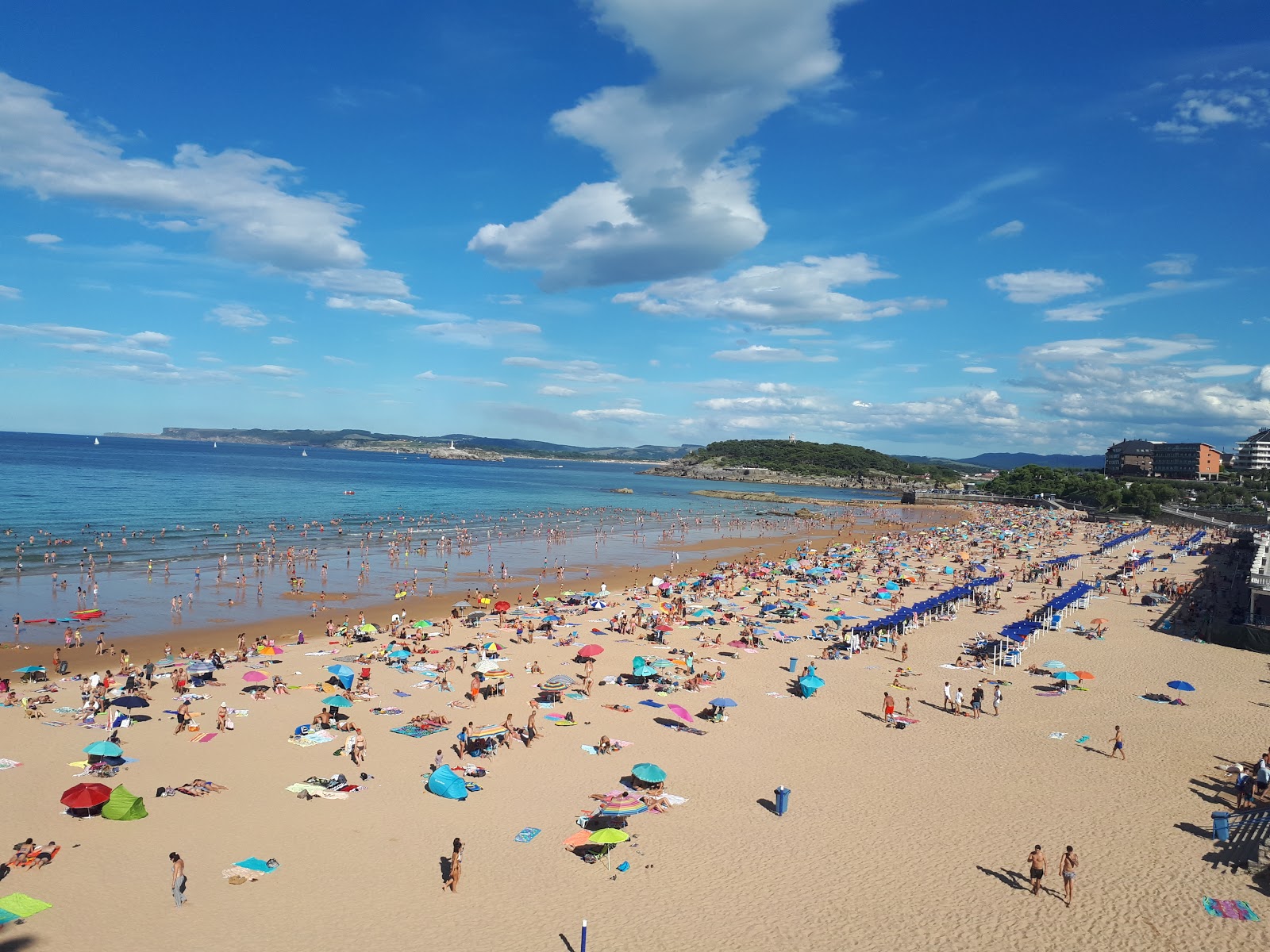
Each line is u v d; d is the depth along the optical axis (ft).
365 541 302.66
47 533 303.27
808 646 164.04
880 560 298.76
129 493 480.23
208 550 283.59
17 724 105.70
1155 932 62.39
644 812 84.79
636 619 179.42
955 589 201.36
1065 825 82.48
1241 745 106.52
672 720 116.16
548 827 81.51
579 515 495.82
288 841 77.51
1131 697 128.16
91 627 167.53
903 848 77.46
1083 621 186.09
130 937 60.85
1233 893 68.23
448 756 100.58
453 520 430.20
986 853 76.48
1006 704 124.98
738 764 99.40
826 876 72.02
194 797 86.48
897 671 143.84
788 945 61.11
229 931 62.03
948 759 101.45
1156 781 94.17
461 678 135.85
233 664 139.13
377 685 130.11
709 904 67.15
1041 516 597.52
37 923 61.98
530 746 104.53
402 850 76.02
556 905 66.74
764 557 329.31
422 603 205.87
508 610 191.01
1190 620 179.93
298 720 112.16
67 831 77.71
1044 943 61.16
